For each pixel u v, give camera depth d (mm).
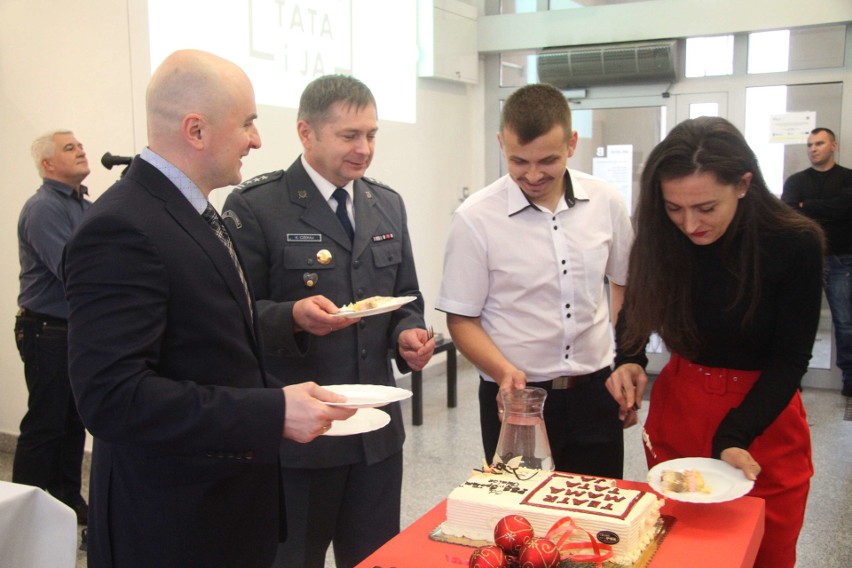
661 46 5551
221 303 1401
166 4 3631
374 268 2064
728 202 1606
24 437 3266
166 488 1378
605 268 2146
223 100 1380
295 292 1968
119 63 3662
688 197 1592
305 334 1870
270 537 1553
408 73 5469
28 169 4020
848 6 5043
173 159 1394
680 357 1867
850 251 5043
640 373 1928
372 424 1582
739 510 1498
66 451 3357
